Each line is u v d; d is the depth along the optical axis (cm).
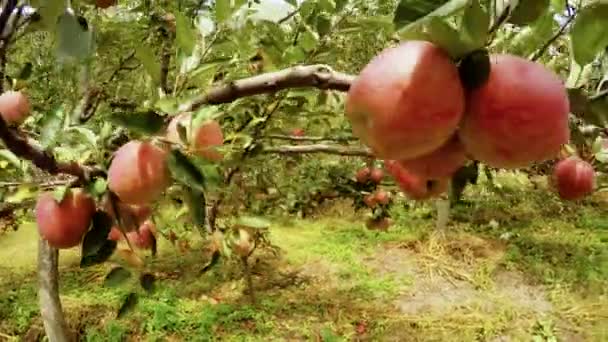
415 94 57
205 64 128
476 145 62
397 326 524
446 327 527
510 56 62
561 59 103
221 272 586
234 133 187
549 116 59
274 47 185
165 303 521
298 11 204
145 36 222
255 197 350
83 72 225
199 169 87
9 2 84
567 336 519
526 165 62
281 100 209
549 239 719
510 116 59
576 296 588
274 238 691
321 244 686
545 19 79
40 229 103
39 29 123
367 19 191
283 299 555
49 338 302
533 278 621
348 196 342
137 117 89
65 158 111
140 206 104
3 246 629
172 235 316
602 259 661
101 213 97
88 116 220
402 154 61
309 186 362
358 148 199
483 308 563
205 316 506
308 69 80
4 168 147
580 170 124
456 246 683
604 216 812
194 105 97
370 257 662
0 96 142
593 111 74
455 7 56
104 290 539
